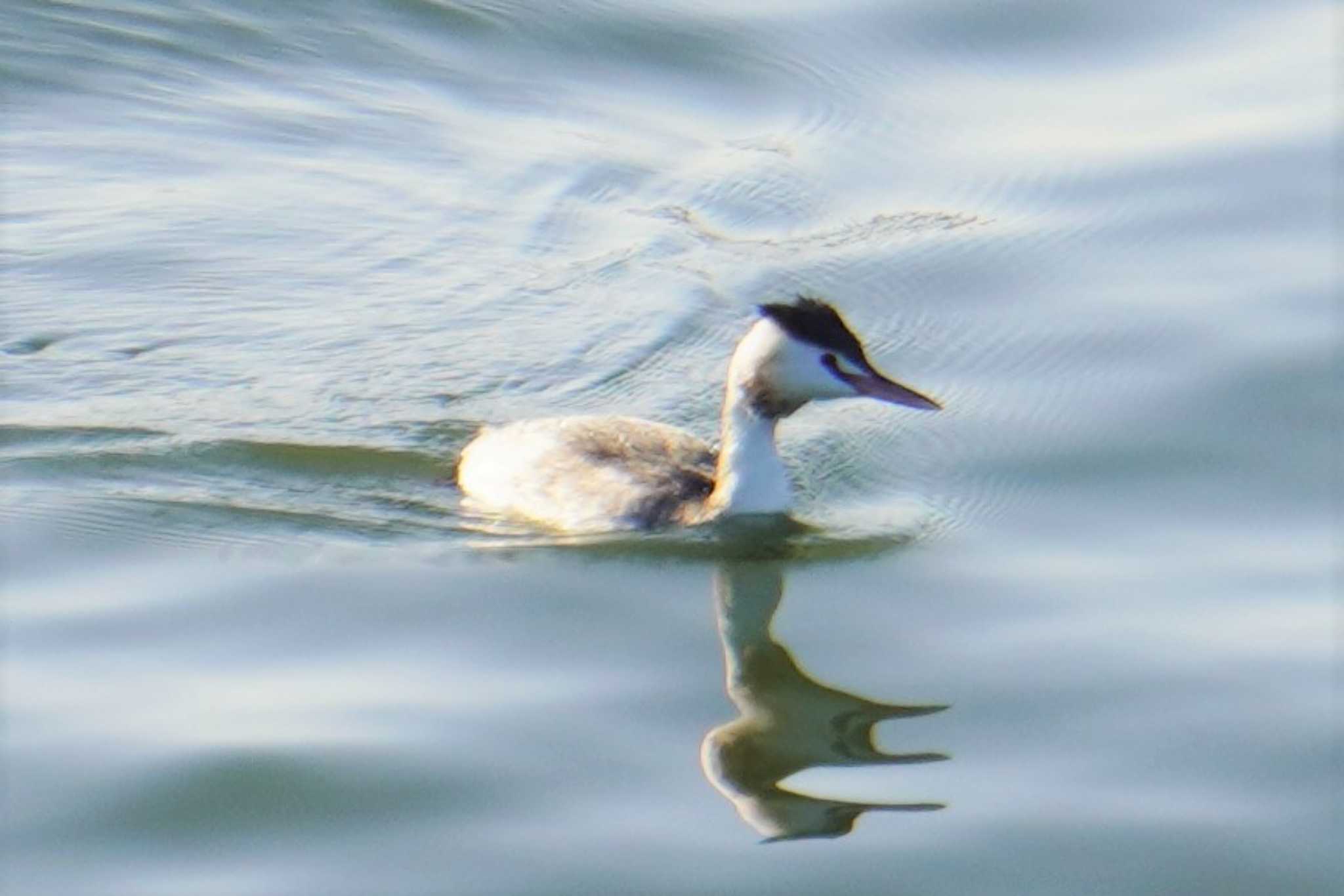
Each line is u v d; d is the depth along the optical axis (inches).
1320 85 857.5
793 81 884.6
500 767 493.4
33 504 607.2
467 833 470.6
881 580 581.0
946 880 456.1
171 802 481.1
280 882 454.9
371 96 870.4
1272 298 723.4
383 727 507.5
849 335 594.2
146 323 709.9
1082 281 739.4
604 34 914.1
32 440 641.0
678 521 601.3
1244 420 658.2
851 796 486.6
